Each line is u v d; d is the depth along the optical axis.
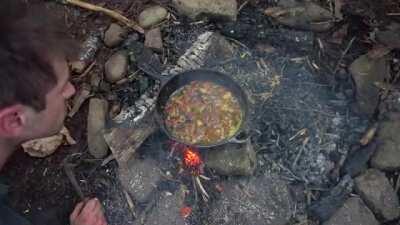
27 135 0.66
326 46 1.15
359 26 1.17
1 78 0.53
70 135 1.07
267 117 1.04
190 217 0.96
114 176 1.02
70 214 0.99
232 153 0.98
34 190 1.02
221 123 0.99
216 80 1.04
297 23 1.16
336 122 1.04
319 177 0.99
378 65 1.10
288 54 1.13
